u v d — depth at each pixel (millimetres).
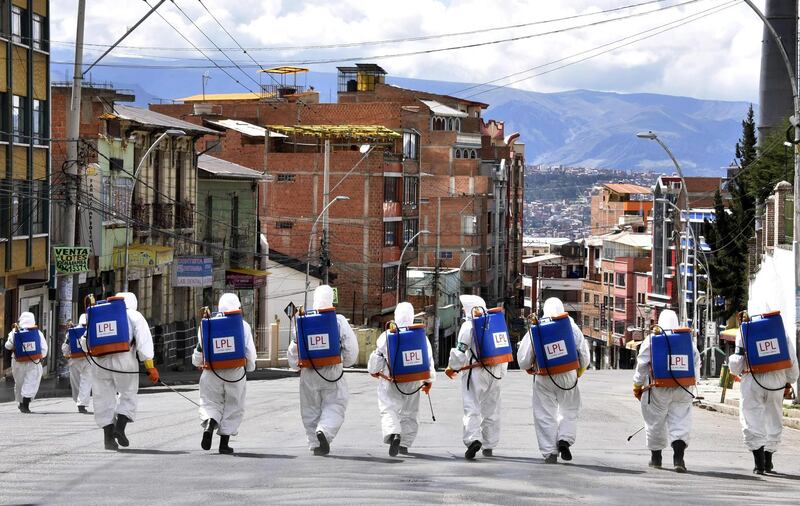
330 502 9555
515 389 36250
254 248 60094
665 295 107125
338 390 14422
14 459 13242
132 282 45906
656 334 14055
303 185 71875
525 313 131500
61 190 35750
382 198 71250
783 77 59344
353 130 71688
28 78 39000
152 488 10562
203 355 14328
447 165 102875
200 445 15758
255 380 43250
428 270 87125
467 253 99250
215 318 14312
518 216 130000
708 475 13562
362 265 71250
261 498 9852
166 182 49469
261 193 72375
